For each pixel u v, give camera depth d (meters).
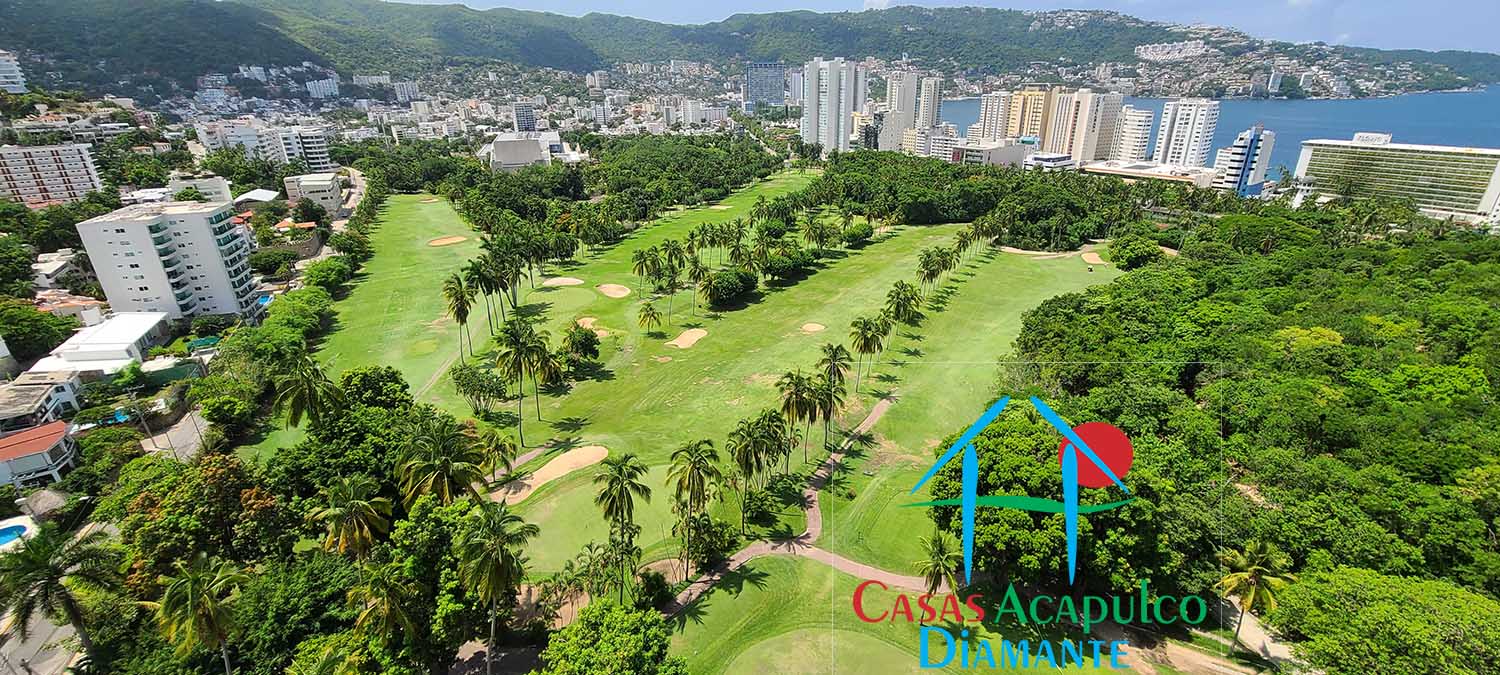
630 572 54.97
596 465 72.31
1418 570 46.25
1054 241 166.88
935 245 168.50
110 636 46.22
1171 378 77.62
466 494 63.84
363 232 169.88
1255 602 45.62
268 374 86.38
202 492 53.09
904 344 107.06
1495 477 51.66
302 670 41.50
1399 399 68.88
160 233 106.94
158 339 104.38
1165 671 45.91
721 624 51.38
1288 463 56.41
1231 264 127.19
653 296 131.62
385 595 42.78
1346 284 107.19
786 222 187.38
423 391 91.38
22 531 61.38
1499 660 34.84
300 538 56.25
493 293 121.75
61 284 122.44
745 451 59.34
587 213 178.50
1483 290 98.38
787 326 115.56
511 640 49.59
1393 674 36.09
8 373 91.69
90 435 72.56
